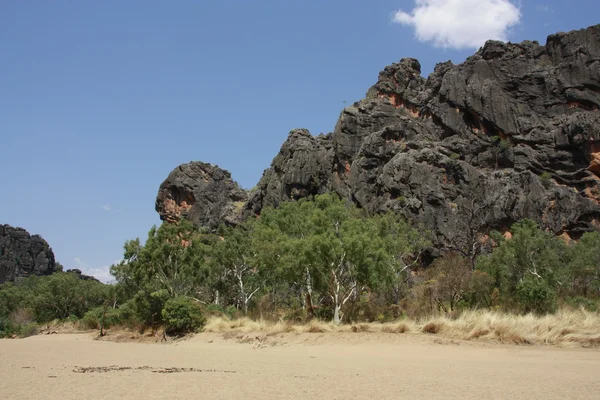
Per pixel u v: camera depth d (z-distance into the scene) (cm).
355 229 4266
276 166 12475
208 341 3762
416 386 1291
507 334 2642
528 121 9362
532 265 4828
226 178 15638
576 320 2770
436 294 4450
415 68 12288
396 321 3697
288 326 3638
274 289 5962
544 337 2584
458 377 1462
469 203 8394
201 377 1503
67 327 7081
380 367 1767
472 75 10169
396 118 10631
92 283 9512
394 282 4753
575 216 8062
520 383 1330
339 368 1742
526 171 8450
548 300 3475
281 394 1174
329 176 10906
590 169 8694
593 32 9906
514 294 4009
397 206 8456
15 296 9862
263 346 3145
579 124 8850
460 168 8688
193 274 5850
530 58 10275
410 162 8844
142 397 1138
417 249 6962
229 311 5272
